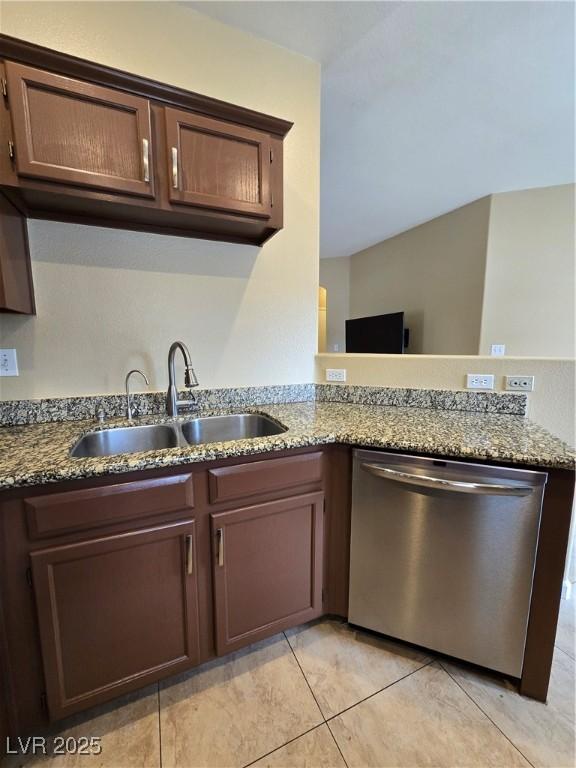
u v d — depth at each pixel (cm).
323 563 138
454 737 104
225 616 120
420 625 128
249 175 134
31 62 102
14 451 107
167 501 106
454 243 383
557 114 219
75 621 100
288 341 188
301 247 185
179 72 148
